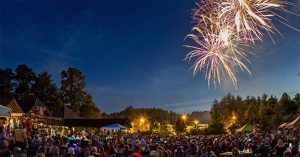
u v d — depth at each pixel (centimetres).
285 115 6469
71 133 3047
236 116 8712
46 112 3803
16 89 6400
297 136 2519
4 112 1831
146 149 2266
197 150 2114
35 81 6650
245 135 4600
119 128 3388
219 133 6719
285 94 6669
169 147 2614
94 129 4747
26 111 3575
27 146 1770
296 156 1736
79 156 2028
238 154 1830
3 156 1315
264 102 7631
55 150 1808
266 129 5866
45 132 2797
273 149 2117
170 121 10838
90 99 7956
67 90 7775
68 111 4694
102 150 2012
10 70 6322
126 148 2184
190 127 7312
